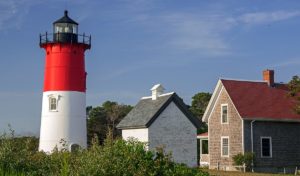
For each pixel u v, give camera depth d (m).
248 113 39.69
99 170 11.98
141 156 12.65
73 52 36.53
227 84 41.88
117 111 64.25
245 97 41.28
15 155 13.89
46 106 36.44
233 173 34.47
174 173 13.00
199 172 13.92
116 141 12.89
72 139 36.06
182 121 35.25
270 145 40.16
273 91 43.28
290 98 42.94
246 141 39.31
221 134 41.41
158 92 36.38
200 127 35.88
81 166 12.27
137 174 12.21
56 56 36.34
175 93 35.16
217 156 41.56
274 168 39.91
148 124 34.19
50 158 14.27
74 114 36.31
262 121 40.19
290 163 40.75
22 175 12.48
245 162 38.56
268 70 44.00
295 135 41.50
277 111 41.00
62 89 36.19
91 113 63.56
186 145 35.06
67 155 12.59
